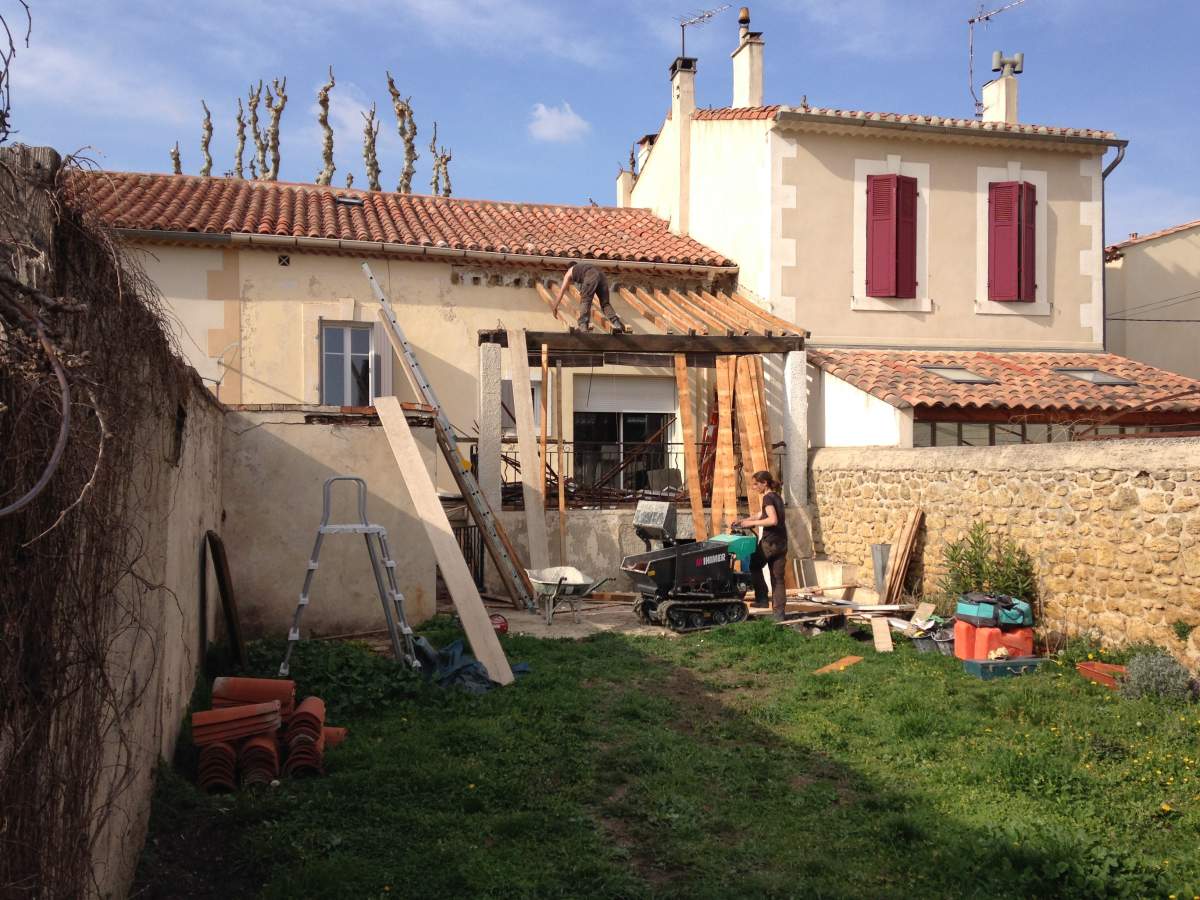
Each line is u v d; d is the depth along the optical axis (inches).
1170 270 746.8
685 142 691.4
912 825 191.3
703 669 333.4
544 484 514.9
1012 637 334.0
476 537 509.7
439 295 560.1
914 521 446.3
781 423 596.7
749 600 460.1
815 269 601.0
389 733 250.8
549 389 585.6
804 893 165.2
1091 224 649.0
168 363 185.8
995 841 180.4
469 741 241.6
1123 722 260.1
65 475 110.1
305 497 390.6
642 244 631.2
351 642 360.2
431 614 407.8
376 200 646.5
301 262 534.9
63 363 96.1
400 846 181.9
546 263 573.3
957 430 558.6
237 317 522.9
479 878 167.2
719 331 530.3
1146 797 208.7
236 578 379.9
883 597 444.1
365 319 543.2
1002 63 705.0
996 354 613.0
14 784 100.2
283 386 527.8
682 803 205.5
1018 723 265.6
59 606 110.5
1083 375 565.3
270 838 182.4
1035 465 374.9
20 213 109.7
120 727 139.9
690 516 537.0
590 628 408.8
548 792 212.1
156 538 186.2
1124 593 330.6
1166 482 315.6
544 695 289.0
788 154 597.6
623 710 274.5
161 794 193.9
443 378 558.3
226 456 381.1
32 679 105.7
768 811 204.7
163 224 506.0
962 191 627.2
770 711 277.7
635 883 168.6
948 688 301.9
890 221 606.9
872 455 495.5
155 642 187.6
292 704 239.8
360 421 405.7
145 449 163.9
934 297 621.6
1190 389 540.4
